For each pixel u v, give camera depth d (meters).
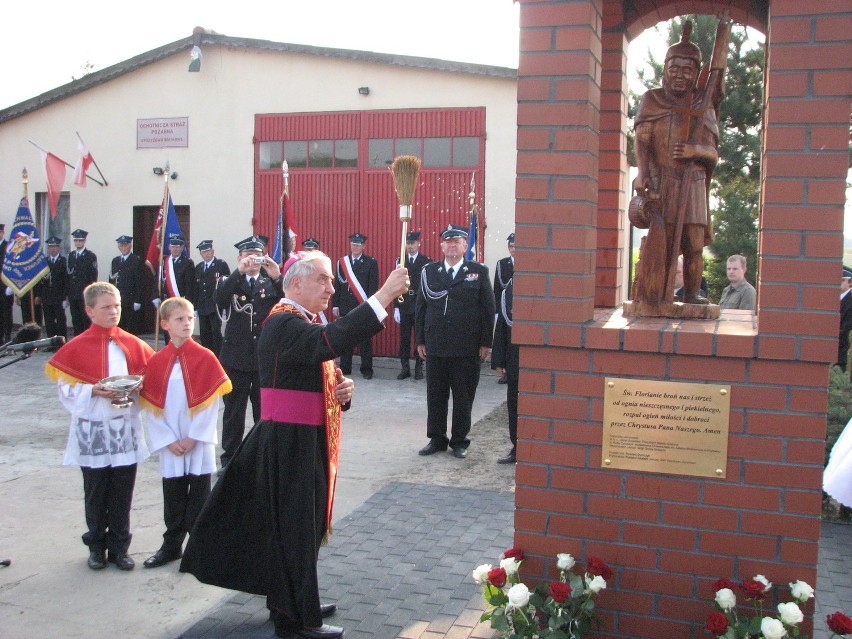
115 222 15.25
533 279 3.30
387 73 13.32
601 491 3.29
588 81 3.21
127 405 4.51
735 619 3.02
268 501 3.69
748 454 3.11
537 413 3.35
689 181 3.57
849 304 8.09
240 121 14.26
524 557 3.40
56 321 14.58
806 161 2.96
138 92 14.87
